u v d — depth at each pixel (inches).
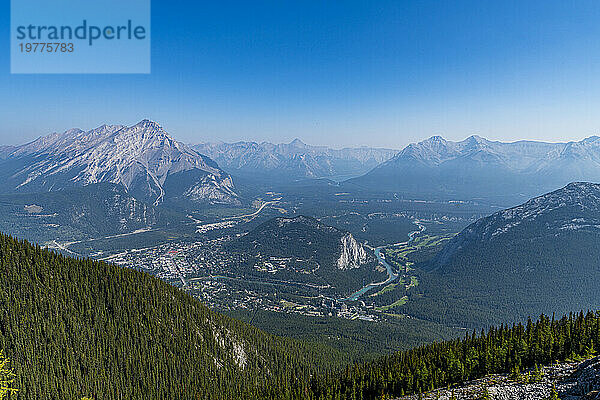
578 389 4249.5
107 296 7647.6
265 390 6948.8
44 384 5629.9
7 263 7106.3
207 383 7091.5
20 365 5703.7
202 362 7470.5
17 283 6894.7
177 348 7460.6
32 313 6579.7
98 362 6540.4
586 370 4534.9
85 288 7578.7
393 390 6072.8
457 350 6574.8
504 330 6998.0
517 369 5285.4
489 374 5561.0
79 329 6840.6
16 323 6254.9
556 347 5506.9
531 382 4788.4
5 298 6525.6
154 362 7003.0
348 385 6614.2
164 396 6594.5
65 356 6269.7
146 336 7377.0
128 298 7854.3
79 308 7180.1
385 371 6569.9
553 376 4803.2
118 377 6555.1
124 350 6963.6
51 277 7401.6
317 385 6943.9
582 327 5669.3
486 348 6013.8
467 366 5797.2
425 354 7017.7
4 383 5216.5
